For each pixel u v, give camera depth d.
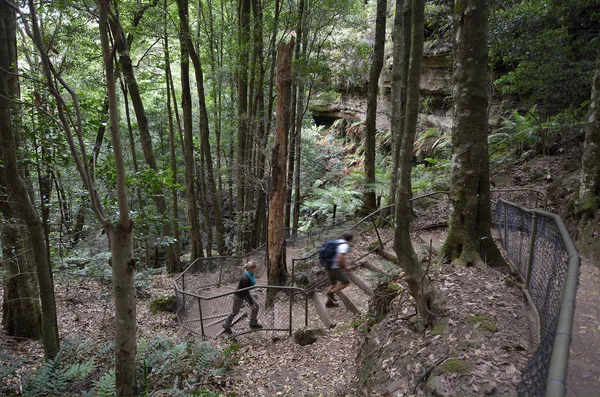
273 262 7.76
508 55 10.02
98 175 5.66
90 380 4.55
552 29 9.88
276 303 7.64
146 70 13.51
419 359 3.52
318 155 19.83
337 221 13.45
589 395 2.68
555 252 3.30
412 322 4.15
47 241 5.06
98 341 5.92
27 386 4.18
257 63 11.48
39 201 5.62
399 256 4.01
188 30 10.37
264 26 10.77
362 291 7.16
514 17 9.40
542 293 3.53
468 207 5.26
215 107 14.66
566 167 9.23
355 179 14.17
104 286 8.91
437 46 14.38
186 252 16.47
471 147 5.23
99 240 9.71
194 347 5.22
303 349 5.65
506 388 2.72
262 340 6.38
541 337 2.99
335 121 23.62
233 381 4.78
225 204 19.97
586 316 3.91
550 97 10.25
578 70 8.96
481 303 4.04
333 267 6.68
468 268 5.03
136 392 3.82
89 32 9.38
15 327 6.24
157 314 8.11
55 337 4.71
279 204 7.66
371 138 10.98
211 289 10.04
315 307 7.39
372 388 3.71
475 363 3.07
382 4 9.84
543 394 1.77
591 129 6.20
